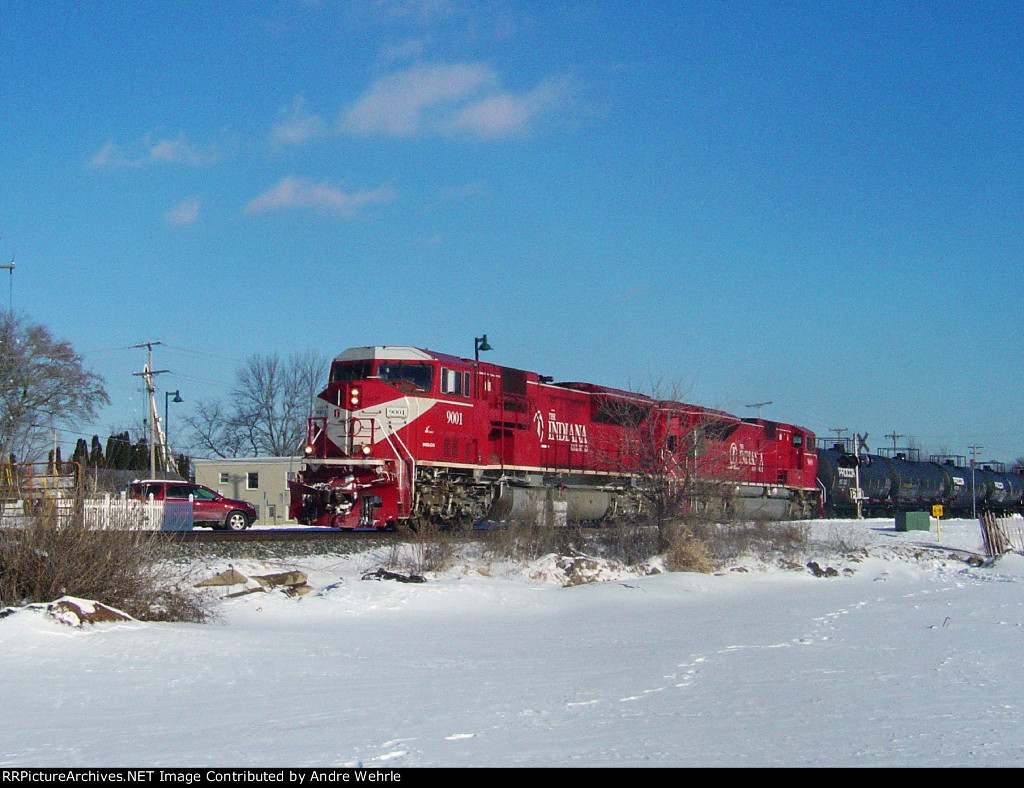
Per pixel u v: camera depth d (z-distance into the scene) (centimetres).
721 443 3409
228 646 1434
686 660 1385
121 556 1667
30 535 1630
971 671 1268
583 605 2158
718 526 3241
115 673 1226
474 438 2969
